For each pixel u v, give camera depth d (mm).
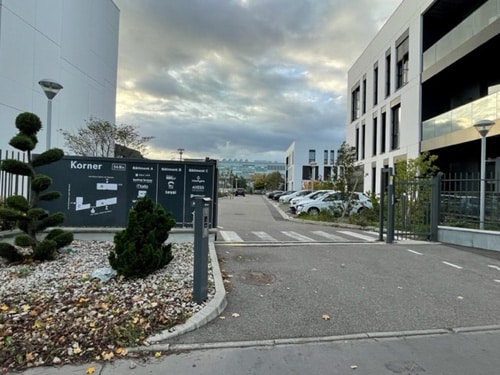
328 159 72562
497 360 3447
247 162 140125
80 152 17453
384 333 4043
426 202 10688
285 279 6051
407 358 3465
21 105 14578
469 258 7984
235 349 3590
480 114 13961
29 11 15031
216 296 4793
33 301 4414
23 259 6203
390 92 23078
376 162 25531
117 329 3785
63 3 17969
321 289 5570
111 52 24766
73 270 5688
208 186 9094
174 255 6957
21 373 3072
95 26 22000
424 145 18203
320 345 3721
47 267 5840
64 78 18250
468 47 14617
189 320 4074
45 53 16375
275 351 3562
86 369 3148
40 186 6312
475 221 9633
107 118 24234
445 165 19281
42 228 6465
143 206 5754
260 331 4020
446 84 18781
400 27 21531
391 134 22859
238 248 8586
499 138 14352
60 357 3316
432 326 4277
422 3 18688
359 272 6625
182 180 8992
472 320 4484
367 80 28094
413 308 4855
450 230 9945
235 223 15602
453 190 10234
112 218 8680
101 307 4281
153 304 4398
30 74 15203
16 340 3537
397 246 9367
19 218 6148
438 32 18953
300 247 8891
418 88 19016
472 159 17688
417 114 19078
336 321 4355
